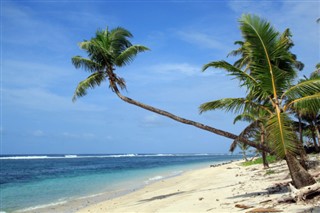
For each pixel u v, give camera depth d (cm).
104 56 1593
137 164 8394
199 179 2881
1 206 1950
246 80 1181
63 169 6312
